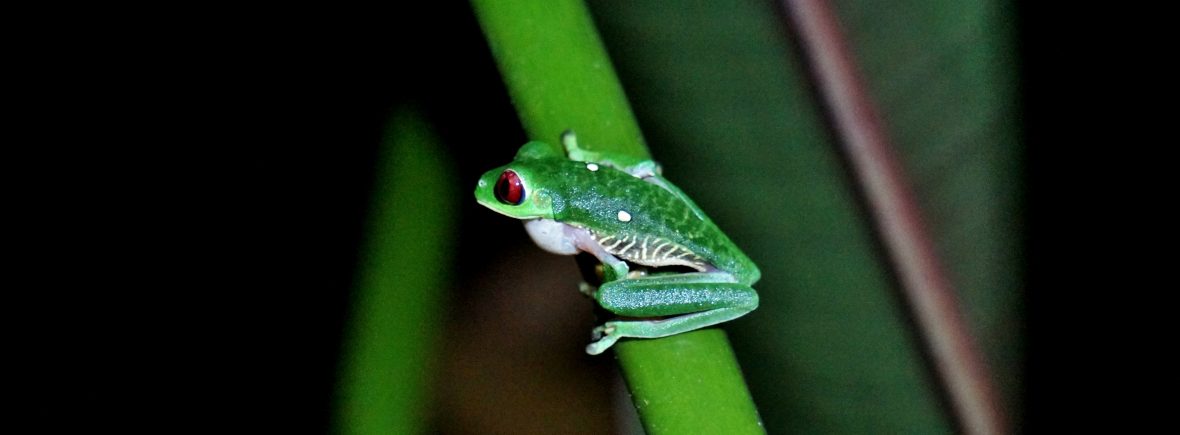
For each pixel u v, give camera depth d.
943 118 0.60
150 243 0.81
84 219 0.81
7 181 0.81
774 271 0.62
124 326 0.80
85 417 0.78
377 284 0.64
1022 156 0.61
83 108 0.79
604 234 0.63
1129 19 0.61
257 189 0.79
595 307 0.64
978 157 0.60
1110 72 0.61
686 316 0.60
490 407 0.80
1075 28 0.61
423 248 0.65
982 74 0.60
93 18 0.78
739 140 0.61
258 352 0.79
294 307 0.79
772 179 0.61
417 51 0.68
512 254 0.83
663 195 0.63
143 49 0.78
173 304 0.80
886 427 0.62
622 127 0.61
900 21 0.60
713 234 0.62
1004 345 0.61
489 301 0.82
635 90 0.61
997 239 0.61
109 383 0.79
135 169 0.81
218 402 0.79
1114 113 0.61
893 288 0.61
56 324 0.80
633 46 0.61
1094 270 0.61
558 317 0.82
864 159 0.60
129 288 0.81
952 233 0.61
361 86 0.74
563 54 0.60
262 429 0.78
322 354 0.79
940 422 0.61
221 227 0.80
